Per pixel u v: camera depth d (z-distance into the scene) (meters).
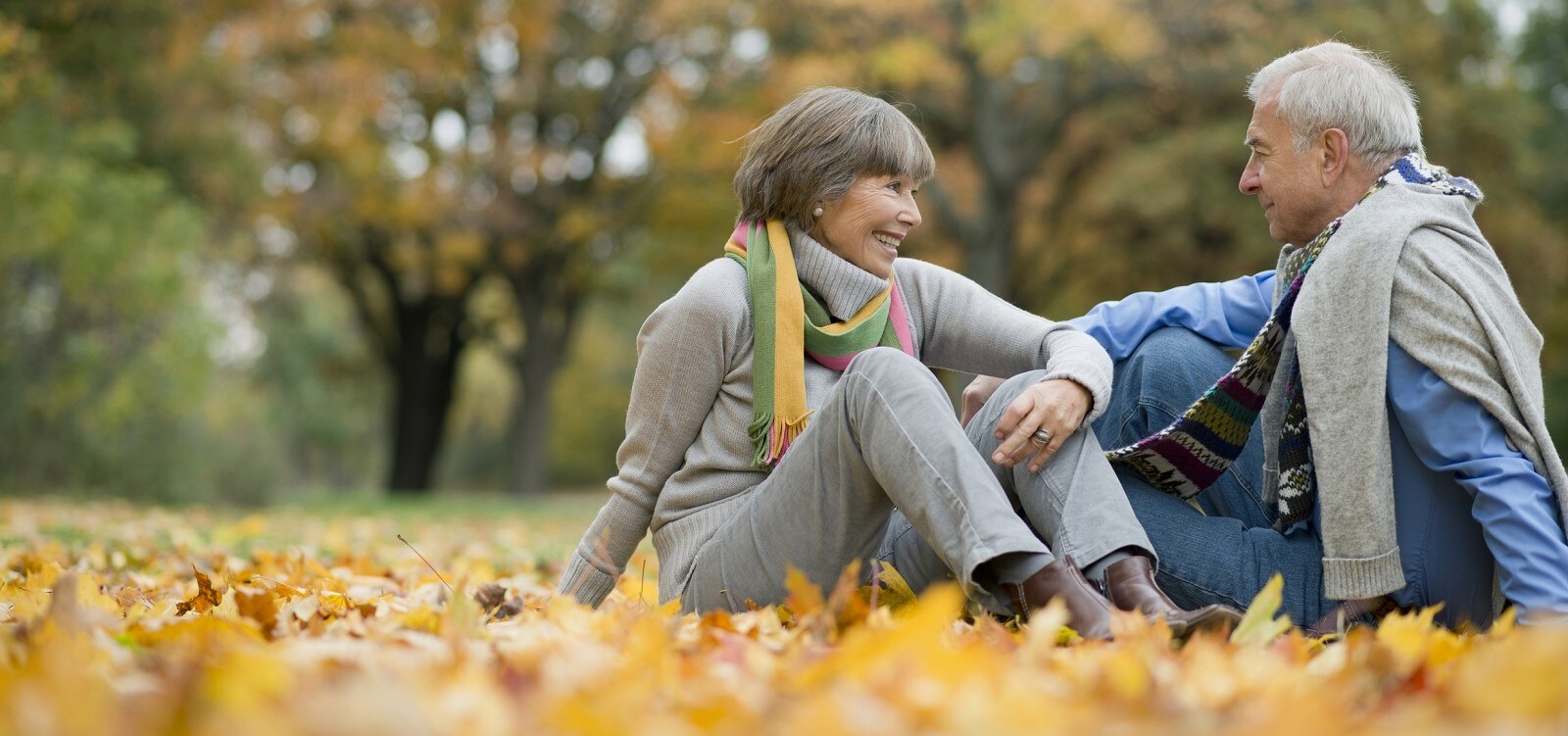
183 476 16.06
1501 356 2.70
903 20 19.77
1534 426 2.71
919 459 2.59
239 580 3.89
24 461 14.92
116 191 14.70
